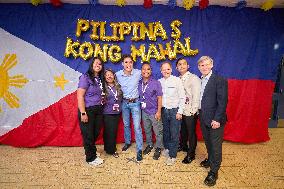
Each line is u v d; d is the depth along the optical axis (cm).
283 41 420
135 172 315
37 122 399
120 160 351
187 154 344
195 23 406
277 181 293
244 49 416
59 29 394
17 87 396
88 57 392
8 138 396
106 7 395
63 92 400
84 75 317
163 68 335
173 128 330
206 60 272
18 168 323
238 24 412
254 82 421
